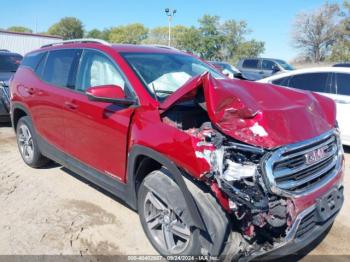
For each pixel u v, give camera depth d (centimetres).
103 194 470
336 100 682
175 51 456
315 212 291
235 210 265
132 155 337
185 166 281
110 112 367
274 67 1775
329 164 319
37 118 505
